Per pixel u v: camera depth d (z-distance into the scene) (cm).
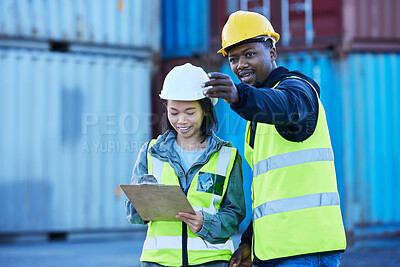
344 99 1606
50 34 1595
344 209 1591
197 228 432
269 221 431
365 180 1603
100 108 1636
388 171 1612
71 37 1614
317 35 1636
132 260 1180
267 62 452
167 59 1742
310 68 1634
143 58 1686
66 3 1614
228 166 464
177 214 430
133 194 421
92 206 1599
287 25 1655
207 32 1717
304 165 429
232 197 462
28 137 1566
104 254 1275
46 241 1557
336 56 1616
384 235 1602
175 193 405
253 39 445
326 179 432
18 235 1548
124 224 1630
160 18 1720
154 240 456
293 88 394
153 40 1694
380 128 1617
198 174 459
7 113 1554
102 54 1647
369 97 1620
